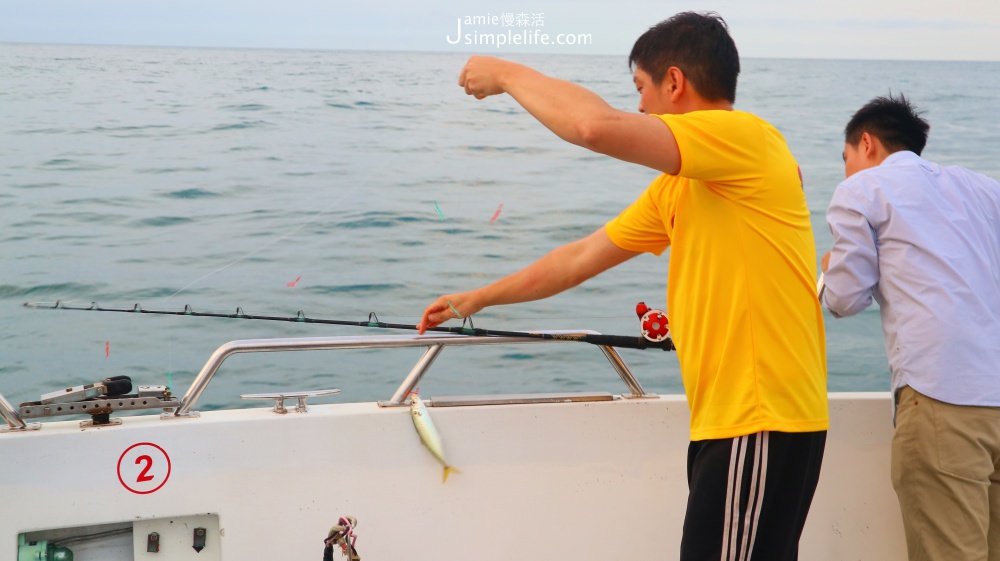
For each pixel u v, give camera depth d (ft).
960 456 6.64
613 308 21.71
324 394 7.67
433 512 7.61
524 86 5.63
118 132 36.17
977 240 6.91
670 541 7.96
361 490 7.48
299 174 31.40
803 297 5.78
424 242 25.46
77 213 27.86
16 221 27.02
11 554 6.90
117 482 7.07
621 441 7.90
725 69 5.86
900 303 6.88
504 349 21.01
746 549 5.79
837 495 8.18
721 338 5.75
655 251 6.86
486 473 7.70
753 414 5.66
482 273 23.79
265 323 20.95
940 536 6.76
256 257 24.44
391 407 7.68
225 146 34.12
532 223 27.55
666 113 6.03
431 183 30.40
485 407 7.72
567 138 5.48
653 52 6.00
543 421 7.79
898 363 6.92
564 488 7.82
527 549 7.76
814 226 29.81
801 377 5.72
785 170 5.75
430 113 35.91
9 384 18.58
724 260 5.71
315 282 23.11
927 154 39.52
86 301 21.90
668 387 19.69
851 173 7.85
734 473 5.70
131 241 25.72
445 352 20.75
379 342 7.47
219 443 7.26
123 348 20.20
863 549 8.21
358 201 27.25
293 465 7.38
